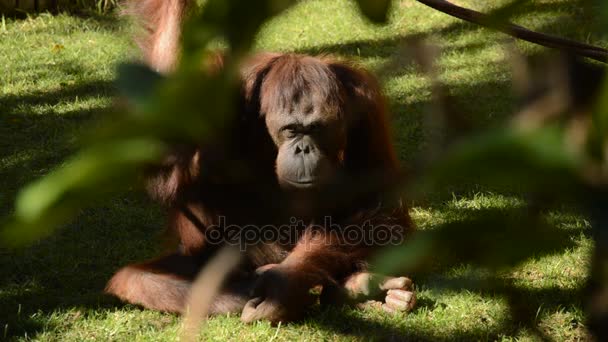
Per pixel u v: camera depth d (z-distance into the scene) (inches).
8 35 788.6
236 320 337.4
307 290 330.0
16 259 402.3
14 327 336.8
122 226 445.1
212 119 47.9
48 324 339.9
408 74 644.1
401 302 338.6
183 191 338.6
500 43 74.5
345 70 354.9
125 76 47.1
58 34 789.9
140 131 45.8
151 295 350.3
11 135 565.3
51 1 860.0
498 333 321.7
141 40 276.7
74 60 716.7
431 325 331.6
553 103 53.9
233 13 47.4
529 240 47.5
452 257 49.2
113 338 330.0
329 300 345.1
